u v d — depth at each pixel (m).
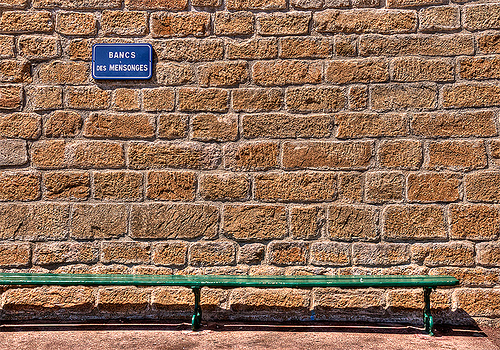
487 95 3.86
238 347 3.31
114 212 3.90
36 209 3.89
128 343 3.39
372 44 3.92
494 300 3.77
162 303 3.87
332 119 3.91
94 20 3.97
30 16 3.96
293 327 3.71
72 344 3.38
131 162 3.92
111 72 3.94
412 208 3.84
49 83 3.96
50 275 3.70
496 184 3.81
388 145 3.88
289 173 3.89
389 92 3.90
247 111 3.93
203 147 3.93
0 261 3.88
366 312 3.82
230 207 3.89
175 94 3.95
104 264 3.88
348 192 3.87
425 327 3.64
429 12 3.91
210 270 3.87
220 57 3.95
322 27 3.94
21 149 3.92
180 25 3.96
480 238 3.80
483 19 3.89
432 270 3.81
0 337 3.51
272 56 3.95
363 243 3.85
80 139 3.94
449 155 3.85
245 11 3.96
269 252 3.87
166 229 3.89
